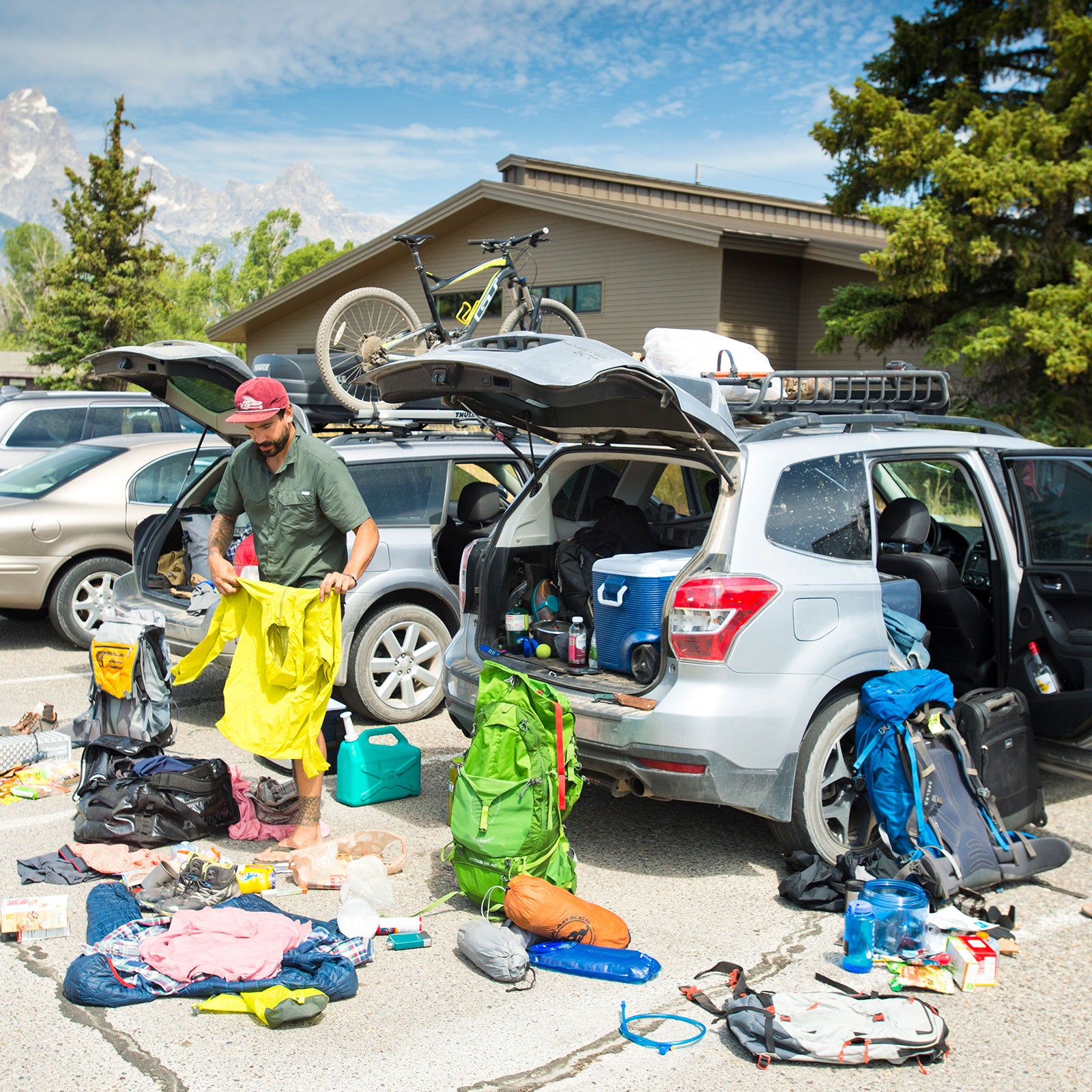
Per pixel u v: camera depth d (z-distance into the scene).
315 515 4.50
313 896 4.20
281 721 4.42
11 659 8.31
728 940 3.87
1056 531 5.08
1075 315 14.38
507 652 5.09
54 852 4.53
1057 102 15.56
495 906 3.94
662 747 4.04
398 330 8.50
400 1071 3.03
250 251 74.06
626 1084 2.99
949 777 4.30
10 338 86.69
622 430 4.55
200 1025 3.26
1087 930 3.99
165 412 12.49
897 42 17.31
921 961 3.65
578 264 19.95
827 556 4.36
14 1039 3.17
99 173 37.50
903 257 15.08
